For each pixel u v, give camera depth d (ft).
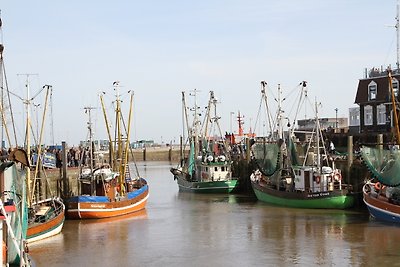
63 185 171.42
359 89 263.29
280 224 146.82
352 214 159.53
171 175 359.05
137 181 205.87
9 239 67.10
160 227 145.28
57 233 134.31
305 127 375.66
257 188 200.85
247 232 136.87
